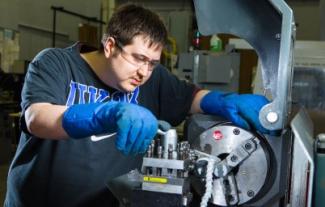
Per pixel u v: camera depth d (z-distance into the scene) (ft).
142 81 3.19
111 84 3.56
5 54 16.52
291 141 2.59
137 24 2.88
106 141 3.56
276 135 2.58
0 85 14.38
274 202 2.58
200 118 2.88
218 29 2.79
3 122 13.83
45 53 3.31
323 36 7.86
